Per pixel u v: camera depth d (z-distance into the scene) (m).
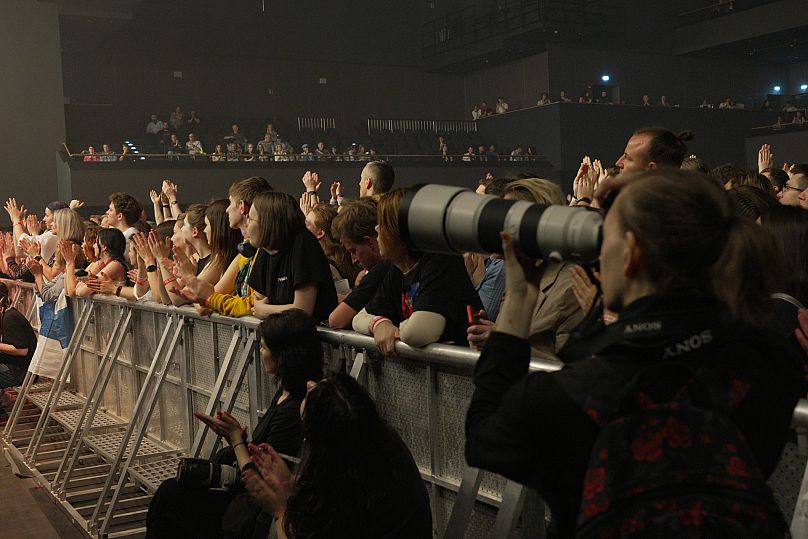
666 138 2.46
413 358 2.39
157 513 2.80
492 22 24.42
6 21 19.16
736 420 1.03
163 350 4.48
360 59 26.19
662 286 1.05
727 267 1.05
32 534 4.12
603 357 1.07
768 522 0.96
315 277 3.04
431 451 2.43
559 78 24.69
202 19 24.03
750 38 24.38
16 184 19.12
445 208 1.36
